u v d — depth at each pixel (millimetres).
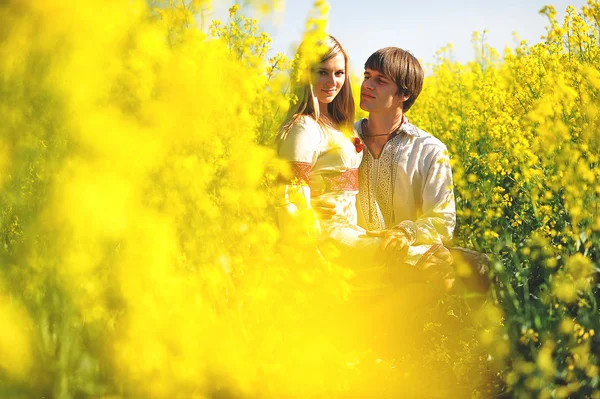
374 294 2727
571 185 2312
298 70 2482
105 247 1633
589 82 2822
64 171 1559
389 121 2967
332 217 2768
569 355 1974
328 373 2230
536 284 2363
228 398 2045
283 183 2668
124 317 1791
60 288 1623
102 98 1646
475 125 3830
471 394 2174
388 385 2268
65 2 1509
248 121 2066
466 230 3021
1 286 1642
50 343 1691
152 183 1766
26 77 1576
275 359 2092
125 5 1638
